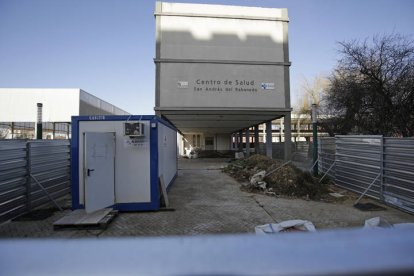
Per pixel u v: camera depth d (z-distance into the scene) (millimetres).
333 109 17109
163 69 15391
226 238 840
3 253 751
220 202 7488
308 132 41250
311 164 11742
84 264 709
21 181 6301
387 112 13430
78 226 5211
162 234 5016
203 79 15570
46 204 7352
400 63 13391
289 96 16109
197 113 16203
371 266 716
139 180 6574
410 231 868
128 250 771
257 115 17188
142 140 6602
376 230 879
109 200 6277
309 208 6809
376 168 7562
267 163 12836
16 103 23438
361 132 15070
